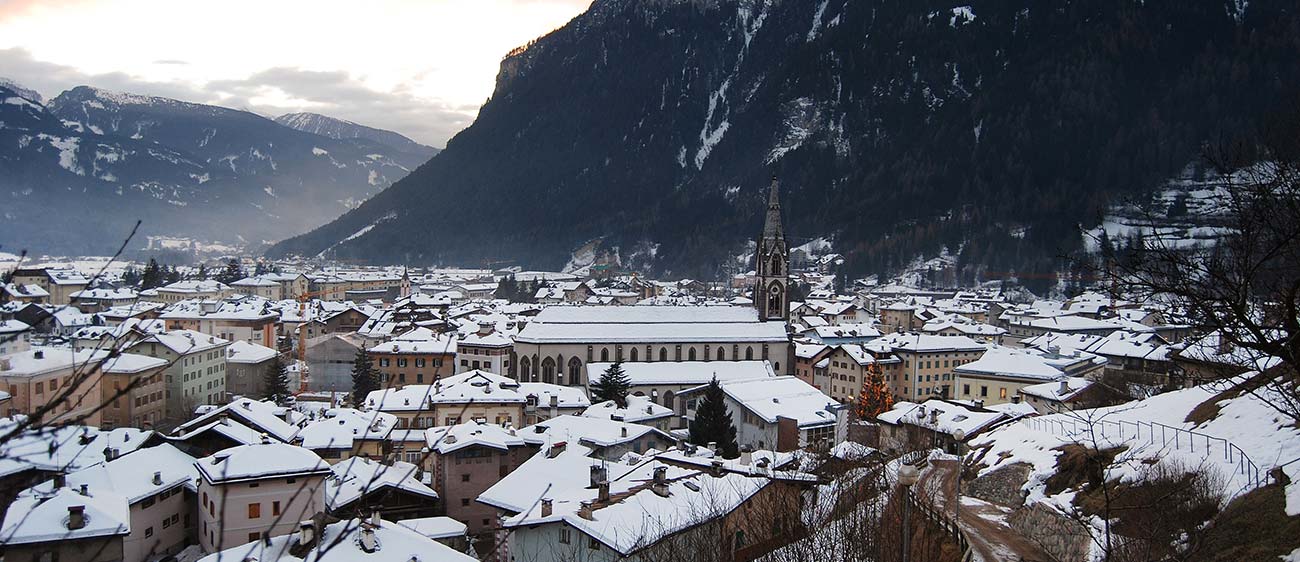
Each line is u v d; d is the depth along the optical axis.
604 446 96.88
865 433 114.88
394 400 122.56
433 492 85.88
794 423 120.00
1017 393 140.50
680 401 147.00
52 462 73.81
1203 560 43.06
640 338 168.75
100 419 123.62
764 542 54.53
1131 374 139.38
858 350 180.50
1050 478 68.44
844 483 59.09
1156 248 29.45
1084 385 122.44
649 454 93.56
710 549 50.88
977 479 76.25
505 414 122.94
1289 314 27.11
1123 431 71.62
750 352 173.38
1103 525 52.91
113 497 68.38
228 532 69.38
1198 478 51.72
